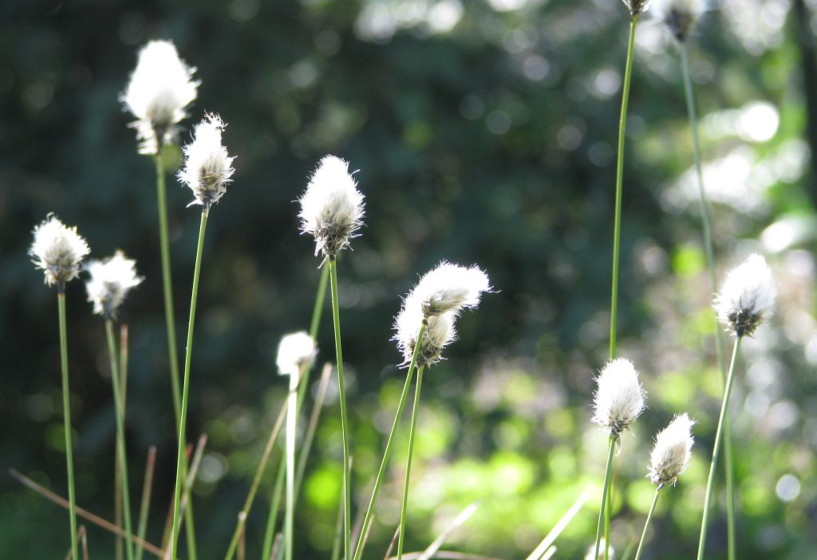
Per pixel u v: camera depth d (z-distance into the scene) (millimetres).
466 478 6453
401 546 1169
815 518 4562
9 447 5664
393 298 4977
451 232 4965
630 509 5492
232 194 4809
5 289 4816
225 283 5270
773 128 5789
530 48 5152
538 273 5047
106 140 4645
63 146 4820
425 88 4879
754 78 5188
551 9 4902
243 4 4754
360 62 4977
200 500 5594
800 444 5129
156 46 1474
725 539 4688
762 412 5203
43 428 5809
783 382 5125
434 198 5172
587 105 5082
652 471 1181
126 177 4543
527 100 5043
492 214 4926
